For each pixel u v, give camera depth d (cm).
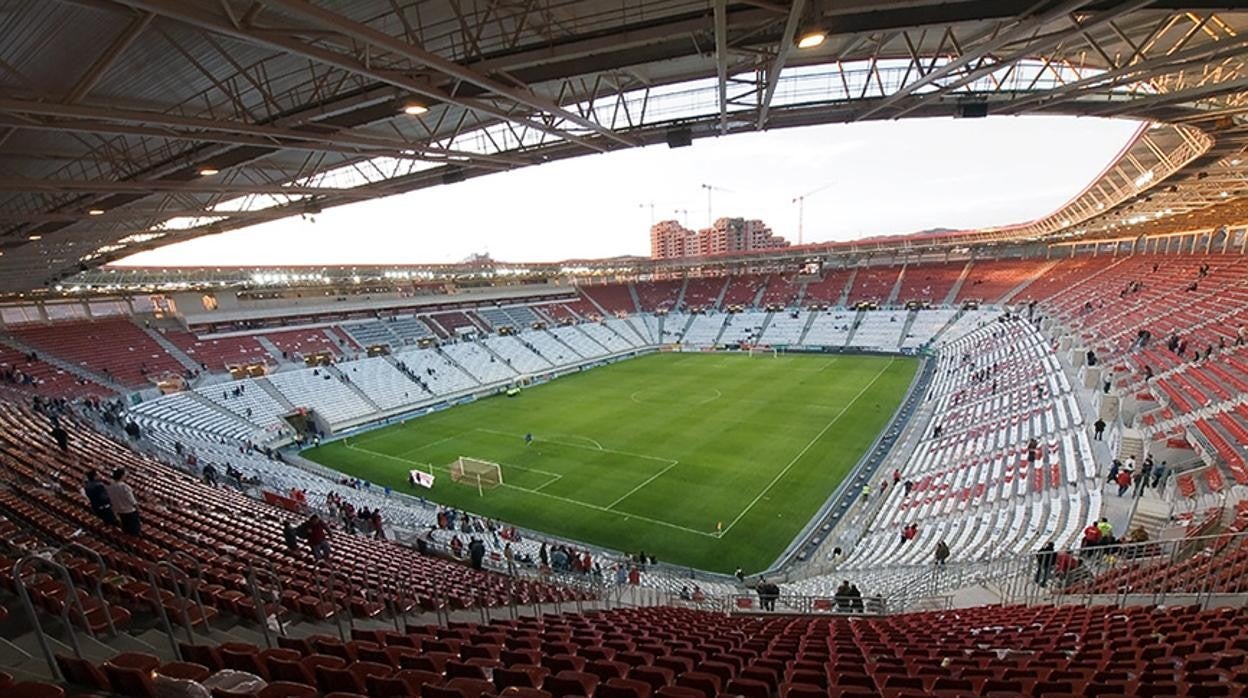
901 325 6462
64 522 1166
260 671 523
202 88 1183
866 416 3762
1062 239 6291
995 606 1189
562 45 939
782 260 8262
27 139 1361
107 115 922
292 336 5347
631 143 1538
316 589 1027
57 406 3209
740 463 3014
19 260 2792
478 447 3559
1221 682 532
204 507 1695
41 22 838
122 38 795
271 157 1777
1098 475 1877
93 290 4525
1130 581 1098
